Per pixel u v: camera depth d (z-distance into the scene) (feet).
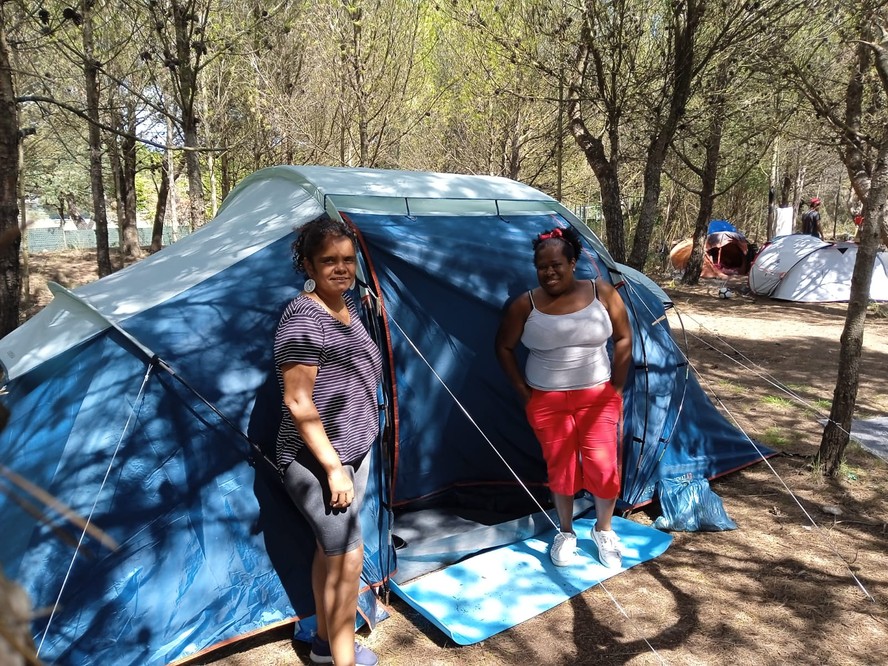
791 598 10.37
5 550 8.38
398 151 50.55
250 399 9.71
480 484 12.57
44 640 8.09
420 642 9.53
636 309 13.67
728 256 53.26
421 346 11.27
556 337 10.44
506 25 27.78
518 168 44.96
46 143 55.26
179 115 35.83
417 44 37.91
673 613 10.04
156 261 11.46
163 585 8.82
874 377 22.91
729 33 23.50
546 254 10.26
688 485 13.02
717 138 42.19
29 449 9.01
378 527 10.34
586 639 9.49
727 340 29.17
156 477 9.02
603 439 10.78
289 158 38.75
